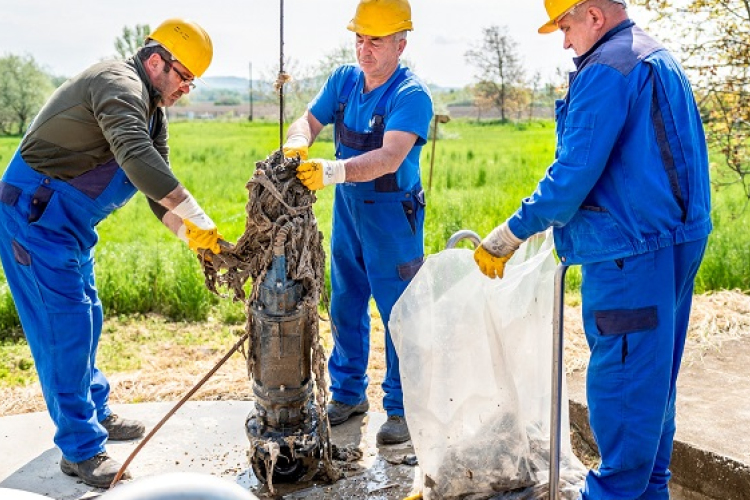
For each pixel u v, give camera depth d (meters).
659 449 2.98
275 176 3.03
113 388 4.88
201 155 30.98
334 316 3.90
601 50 2.61
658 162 2.58
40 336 3.32
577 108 2.57
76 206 3.29
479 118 63.53
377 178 3.53
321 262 3.21
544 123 58.19
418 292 2.96
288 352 3.13
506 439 2.97
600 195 2.66
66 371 3.31
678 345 2.88
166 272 7.12
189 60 3.22
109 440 3.77
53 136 3.17
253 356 3.20
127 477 3.36
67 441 3.38
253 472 3.43
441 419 2.96
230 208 15.56
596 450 3.88
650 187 2.56
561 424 3.15
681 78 2.66
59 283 3.27
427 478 2.99
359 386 3.97
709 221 2.72
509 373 2.97
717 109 8.62
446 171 20.58
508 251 2.79
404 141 3.34
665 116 2.58
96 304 3.63
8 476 3.46
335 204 3.78
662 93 2.57
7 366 5.62
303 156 3.33
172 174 3.04
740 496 3.27
